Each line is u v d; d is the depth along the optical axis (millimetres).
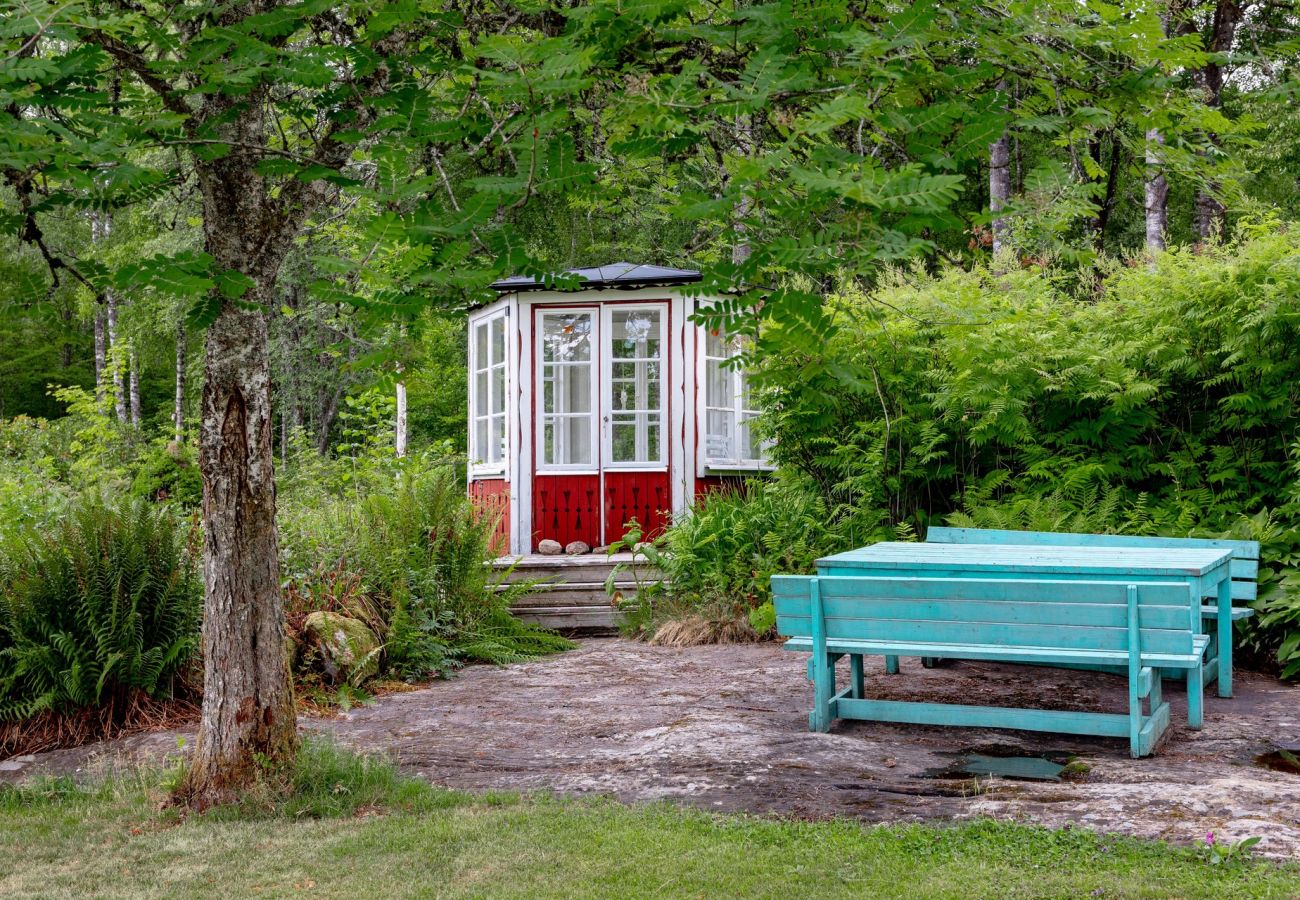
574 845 4023
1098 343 8352
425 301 3041
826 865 3695
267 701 4891
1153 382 7930
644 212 4367
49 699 6195
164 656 6586
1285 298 7340
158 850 4230
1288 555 7148
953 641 5441
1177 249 8812
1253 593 6711
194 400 25453
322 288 2908
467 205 2680
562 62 2455
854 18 3301
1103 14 3330
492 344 12602
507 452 12016
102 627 6359
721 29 3111
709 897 3486
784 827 4098
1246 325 7383
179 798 4855
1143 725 5227
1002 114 2930
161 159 4426
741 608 9000
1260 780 4453
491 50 2461
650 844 3984
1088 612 5172
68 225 18156
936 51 3438
